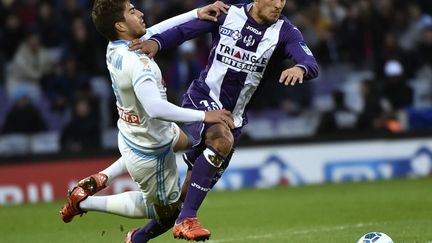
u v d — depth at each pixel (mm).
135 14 24438
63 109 58625
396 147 55469
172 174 25250
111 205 26109
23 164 51062
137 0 61344
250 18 25812
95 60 59812
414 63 61781
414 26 64750
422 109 59375
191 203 24484
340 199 44844
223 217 39969
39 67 59312
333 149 54750
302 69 24312
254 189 52219
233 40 25844
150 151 24625
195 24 25828
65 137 54969
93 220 40469
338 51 62719
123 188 50625
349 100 61656
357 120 57375
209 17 25875
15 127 55312
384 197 44656
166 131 24766
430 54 62938
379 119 57094
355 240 30797
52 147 56000
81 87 55344
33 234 36656
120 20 24172
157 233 26938
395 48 61281
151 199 25578
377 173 55125
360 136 55156
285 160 54125
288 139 54312
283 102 59469
